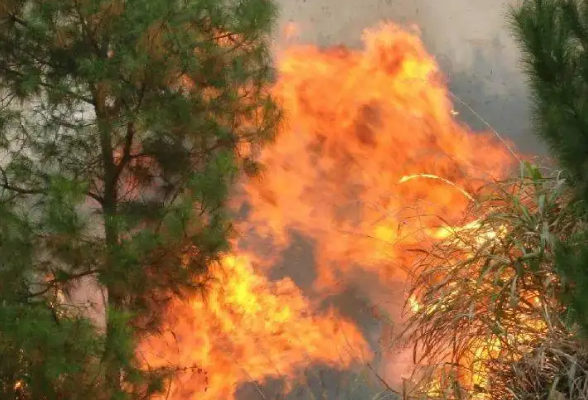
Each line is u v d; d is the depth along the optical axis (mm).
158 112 2318
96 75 2246
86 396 2102
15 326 2039
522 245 1942
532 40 1654
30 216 2316
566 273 1621
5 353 2102
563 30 1648
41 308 2145
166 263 2318
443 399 1880
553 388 1738
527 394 1828
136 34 2229
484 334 1929
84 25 2311
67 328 2084
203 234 2324
